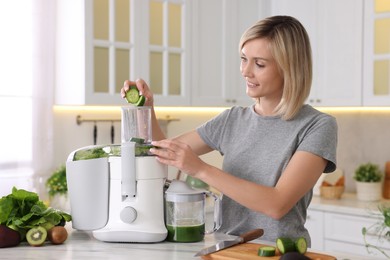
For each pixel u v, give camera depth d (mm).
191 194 1792
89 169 1813
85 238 1879
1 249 1734
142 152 1807
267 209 1783
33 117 3424
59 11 3492
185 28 3793
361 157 4152
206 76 3922
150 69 3625
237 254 1589
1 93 3307
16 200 1823
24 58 3393
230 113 2115
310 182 1832
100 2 3379
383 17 3564
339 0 3752
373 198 3779
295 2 3945
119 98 3461
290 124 1938
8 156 3334
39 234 1763
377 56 3594
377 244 3408
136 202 1792
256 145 1987
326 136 1867
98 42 3357
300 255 1500
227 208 2025
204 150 2168
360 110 4148
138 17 3529
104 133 3820
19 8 3373
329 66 3816
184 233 1796
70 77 3428
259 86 1927
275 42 1857
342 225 3574
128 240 1792
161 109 4133
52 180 3225
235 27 4059
